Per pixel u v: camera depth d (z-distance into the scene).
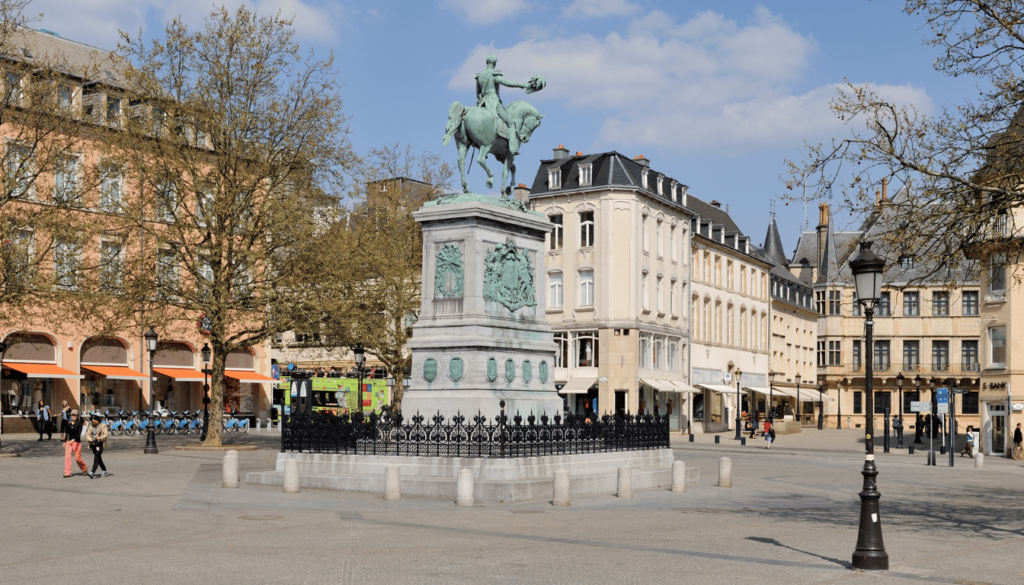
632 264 61.94
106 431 24.52
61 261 32.91
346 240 39.84
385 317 43.59
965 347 90.44
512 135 23.59
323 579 11.22
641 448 24.59
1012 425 46.72
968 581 11.87
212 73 35.31
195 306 35.09
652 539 14.88
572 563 12.49
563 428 21.80
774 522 17.61
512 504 18.94
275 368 55.97
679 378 67.75
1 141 35.72
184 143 35.62
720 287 76.00
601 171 62.75
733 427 76.75
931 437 39.91
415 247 45.69
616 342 61.47
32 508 17.94
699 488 24.23
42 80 32.16
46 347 46.28
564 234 63.59
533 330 23.00
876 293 13.64
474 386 21.33
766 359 84.19
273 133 35.72
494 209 22.11
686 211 69.25
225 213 35.00
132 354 49.41
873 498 12.70
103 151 34.72
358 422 21.62
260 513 17.38
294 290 36.03
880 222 17.95
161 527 15.55
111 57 35.78
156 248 35.44
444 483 19.59
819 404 96.44
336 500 19.22
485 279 22.03
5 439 41.72
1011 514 20.02
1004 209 17.08
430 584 10.98
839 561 13.13
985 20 17.53
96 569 11.77
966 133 17.56
